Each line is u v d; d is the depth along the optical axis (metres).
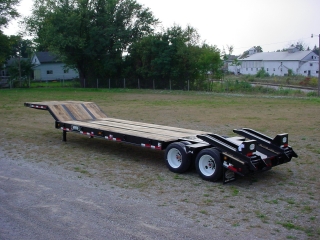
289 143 11.64
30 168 8.59
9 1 46.91
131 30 48.06
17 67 52.44
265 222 5.55
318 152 10.35
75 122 11.37
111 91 41.78
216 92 38.69
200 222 5.52
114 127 10.35
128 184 7.43
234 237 5.01
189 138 8.73
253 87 38.59
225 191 7.03
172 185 7.38
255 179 7.85
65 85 53.06
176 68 43.66
